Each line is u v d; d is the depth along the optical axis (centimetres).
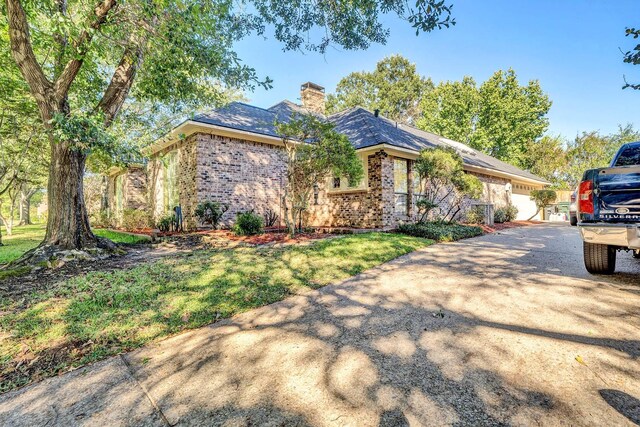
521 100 2739
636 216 332
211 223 982
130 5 568
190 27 590
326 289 404
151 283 421
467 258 561
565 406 166
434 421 159
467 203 1421
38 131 991
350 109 1560
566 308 301
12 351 255
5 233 1653
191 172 1046
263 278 445
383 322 290
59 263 553
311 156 789
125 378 216
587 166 2453
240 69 721
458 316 296
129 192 1471
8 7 520
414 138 1345
